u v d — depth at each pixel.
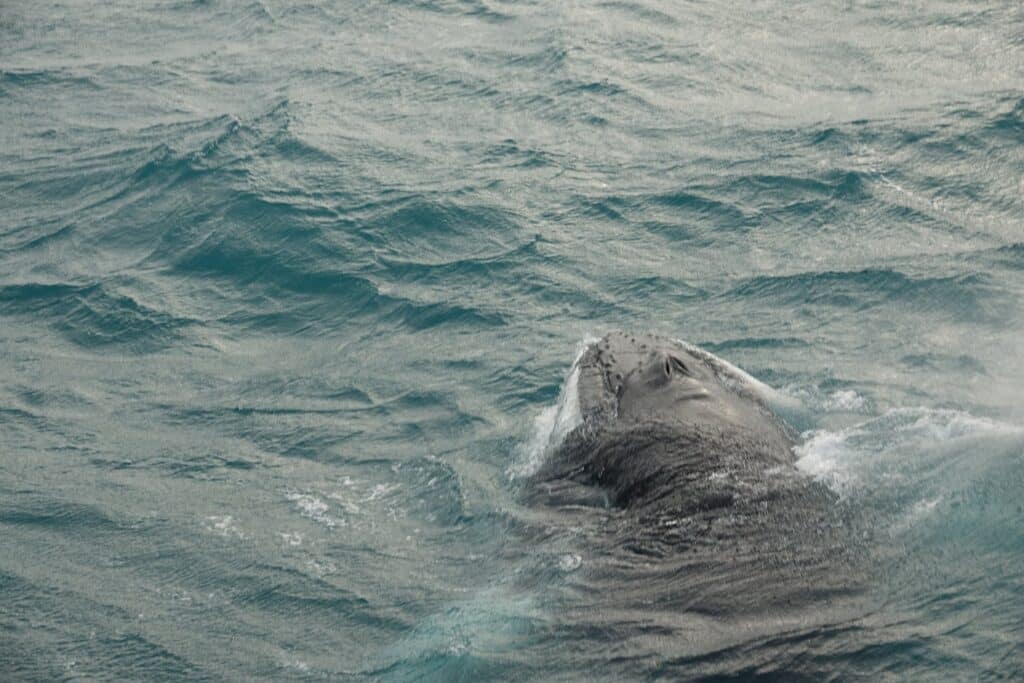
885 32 57.53
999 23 56.66
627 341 33.00
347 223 45.81
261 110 56.62
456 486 31.05
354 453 33.41
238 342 40.22
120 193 50.97
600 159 48.97
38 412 36.94
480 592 26.44
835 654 22.34
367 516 30.45
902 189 43.91
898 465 28.25
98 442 35.12
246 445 34.31
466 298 40.62
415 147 51.50
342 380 37.06
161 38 69.00
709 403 29.88
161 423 35.91
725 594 24.16
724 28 60.25
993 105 48.81
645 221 44.06
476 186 47.53
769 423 30.25
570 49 59.19
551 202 46.00
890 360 34.31
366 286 42.09
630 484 28.11
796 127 49.38
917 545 25.17
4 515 31.73
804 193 44.34
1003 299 36.72
